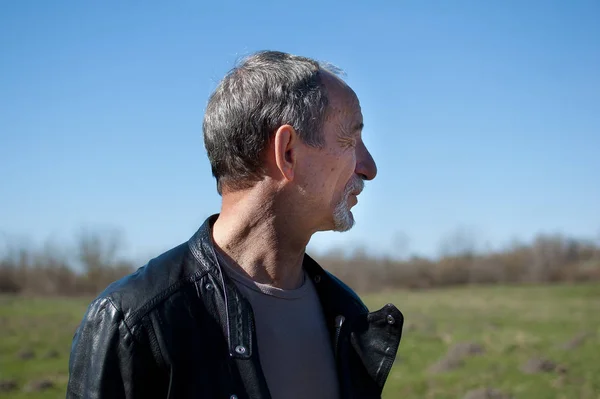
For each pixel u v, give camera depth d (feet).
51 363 55.52
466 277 173.27
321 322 7.52
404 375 49.42
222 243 7.09
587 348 57.06
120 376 6.01
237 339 6.38
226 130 6.82
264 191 6.88
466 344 56.54
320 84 6.97
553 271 170.91
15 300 135.44
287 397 6.73
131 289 6.32
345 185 7.25
